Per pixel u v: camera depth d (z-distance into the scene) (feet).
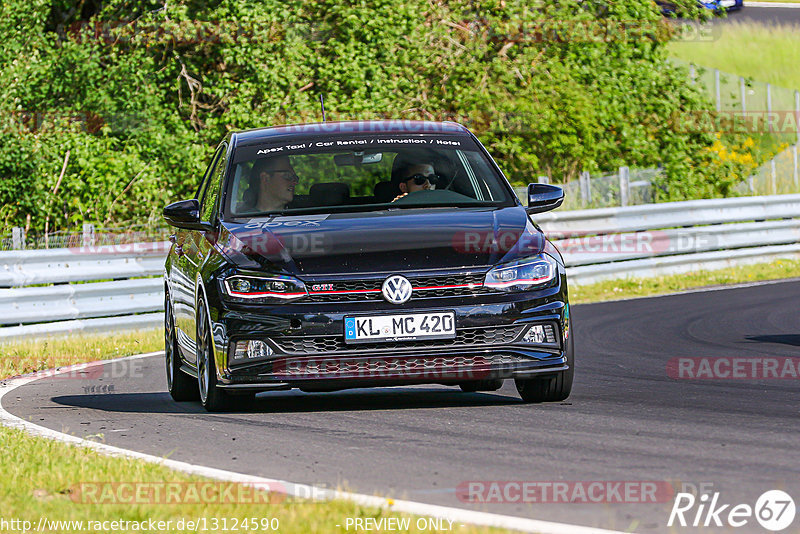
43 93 252.83
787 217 245.04
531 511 54.03
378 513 52.65
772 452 66.33
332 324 80.84
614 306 177.58
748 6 579.07
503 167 286.25
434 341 81.35
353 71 264.72
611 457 65.98
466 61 282.77
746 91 416.46
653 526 50.80
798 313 156.04
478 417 82.02
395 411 86.33
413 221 87.25
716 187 307.17
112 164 246.47
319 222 88.12
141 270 178.91
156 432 80.33
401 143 98.02
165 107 267.39
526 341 82.58
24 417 91.09
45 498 58.39
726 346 124.98
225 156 99.25
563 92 283.79
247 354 81.76
